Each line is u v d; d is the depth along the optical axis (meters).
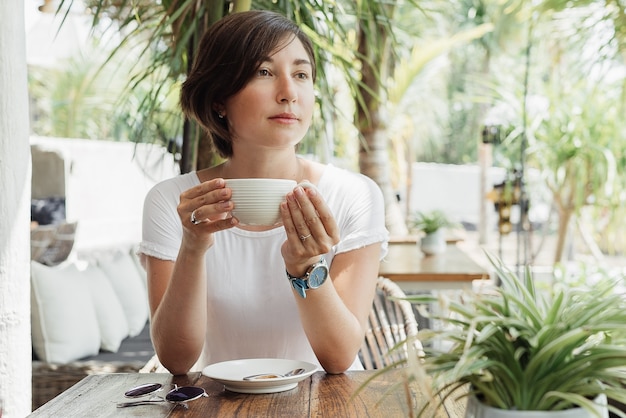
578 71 6.09
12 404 2.11
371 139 4.99
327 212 1.44
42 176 7.36
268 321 1.85
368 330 2.41
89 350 3.61
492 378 0.97
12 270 2.09
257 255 1.84
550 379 0.98
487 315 1.04
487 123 6.70
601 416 0.92
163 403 1.43
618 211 7.50
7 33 2.02
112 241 8.73
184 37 2.51
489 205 16.22
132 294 4.37
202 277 1.67
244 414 1.36
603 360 0.97
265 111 1.73
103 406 1.43
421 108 13.95
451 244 5.00
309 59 1.77
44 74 12.66
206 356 1.90
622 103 6.74
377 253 1.87
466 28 15.78
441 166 16.89
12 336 2.10
